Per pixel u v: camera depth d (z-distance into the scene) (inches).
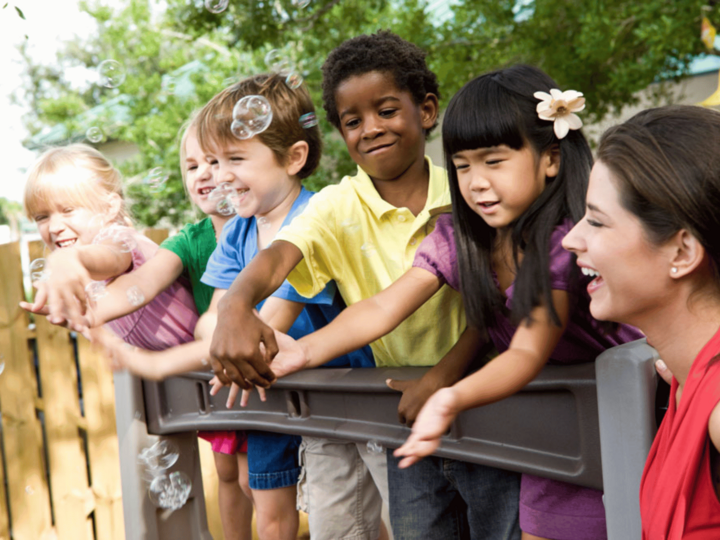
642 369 37.9
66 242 71.9
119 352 62.1
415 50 55.9
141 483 70.7
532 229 42.5
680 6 180.9
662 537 31.0
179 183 323.3
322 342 48.3
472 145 43.4
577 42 199.2
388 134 53.7
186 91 351.6
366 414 52.7
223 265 64.3
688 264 30.4
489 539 51.7
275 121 61.8
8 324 96.3
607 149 32.3
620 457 38.7
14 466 98.1
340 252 55.9
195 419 66.3
